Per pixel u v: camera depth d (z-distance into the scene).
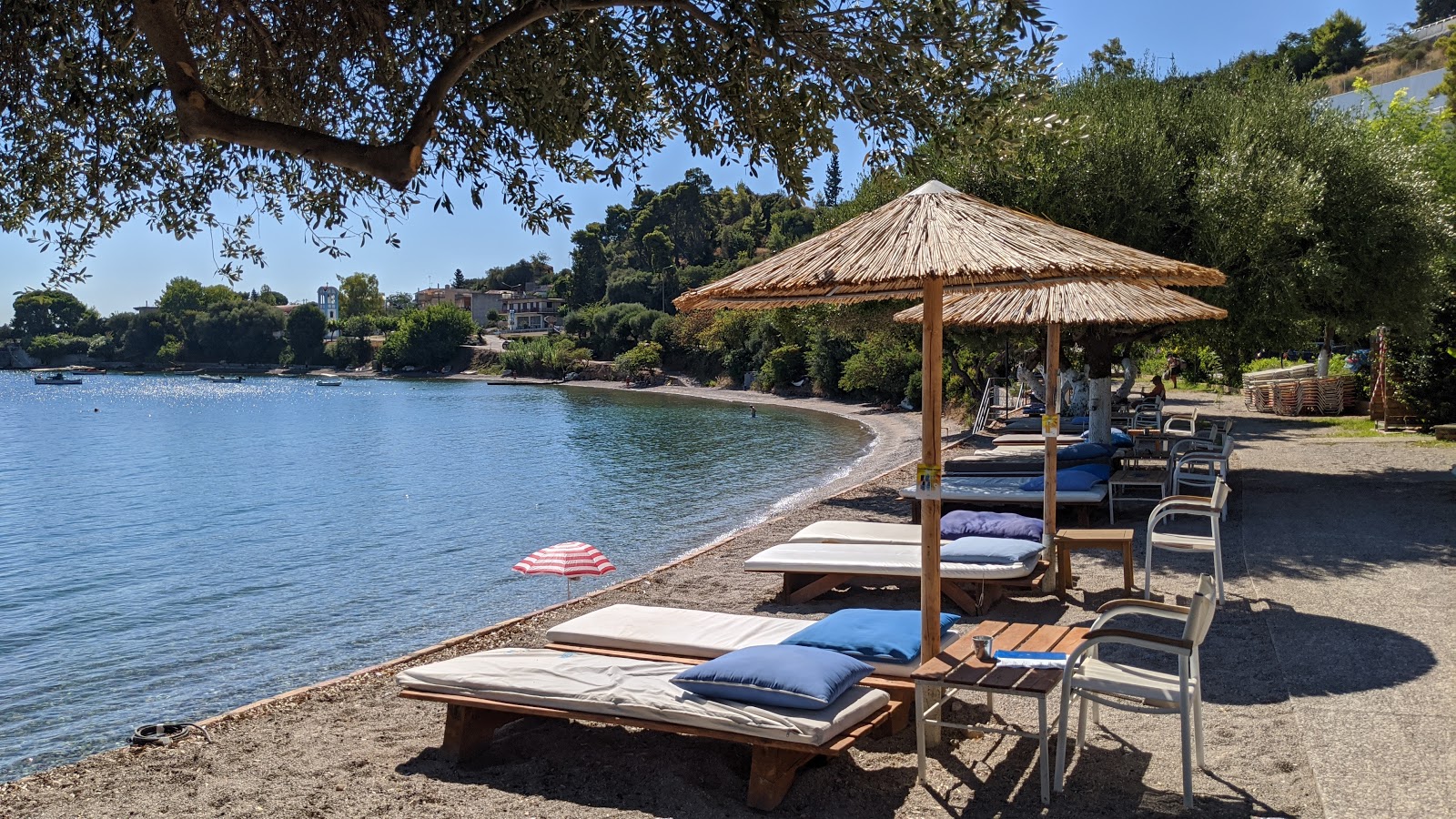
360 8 5.51
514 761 5.19
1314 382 23.83
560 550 10.41
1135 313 9.20
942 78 5.23
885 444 34.19
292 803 4.70
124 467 38.19
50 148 5.71
